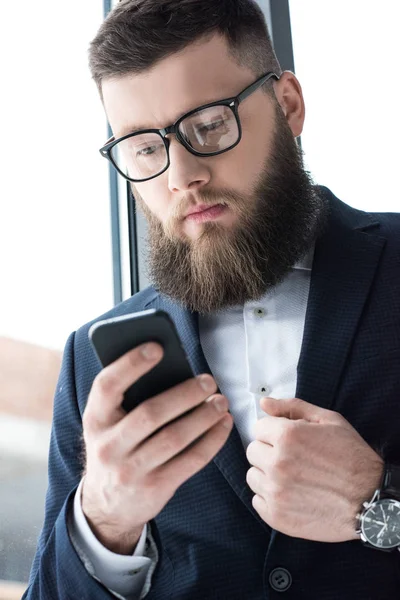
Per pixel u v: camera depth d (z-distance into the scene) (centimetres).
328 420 111
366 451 109
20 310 174
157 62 125
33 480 169
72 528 114
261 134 132
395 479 108
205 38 127
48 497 141
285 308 137
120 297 192
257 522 120
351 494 108
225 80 129
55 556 116
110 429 92
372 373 123
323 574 115
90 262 186
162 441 91
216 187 126
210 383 90
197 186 125
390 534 108
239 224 129
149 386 92
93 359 146
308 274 139
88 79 190
